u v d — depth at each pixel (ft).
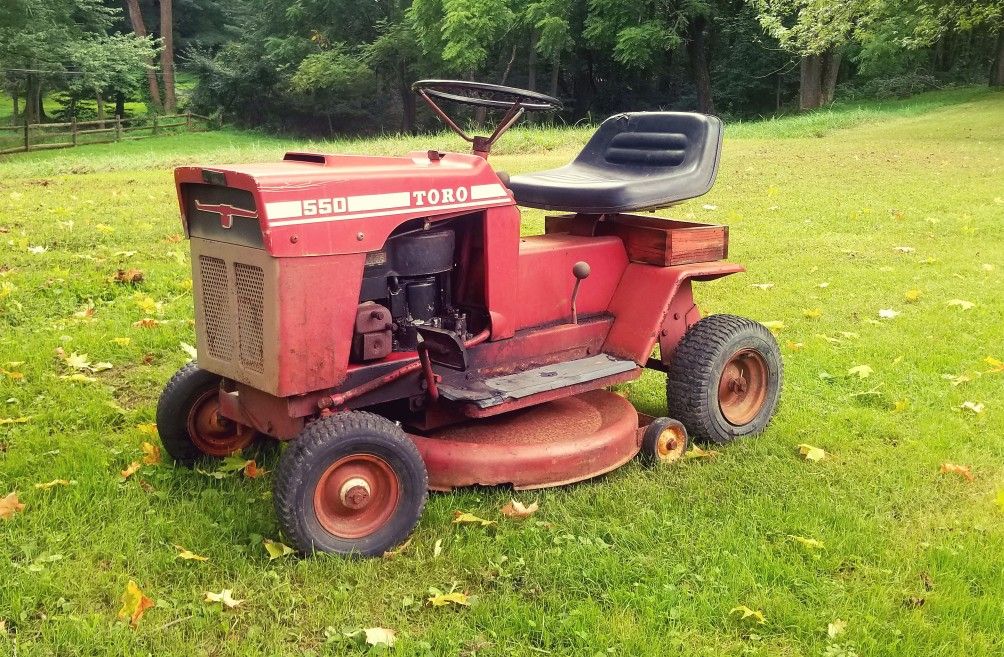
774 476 13.03
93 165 53.26
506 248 12.66
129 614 9.38
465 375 12.80
